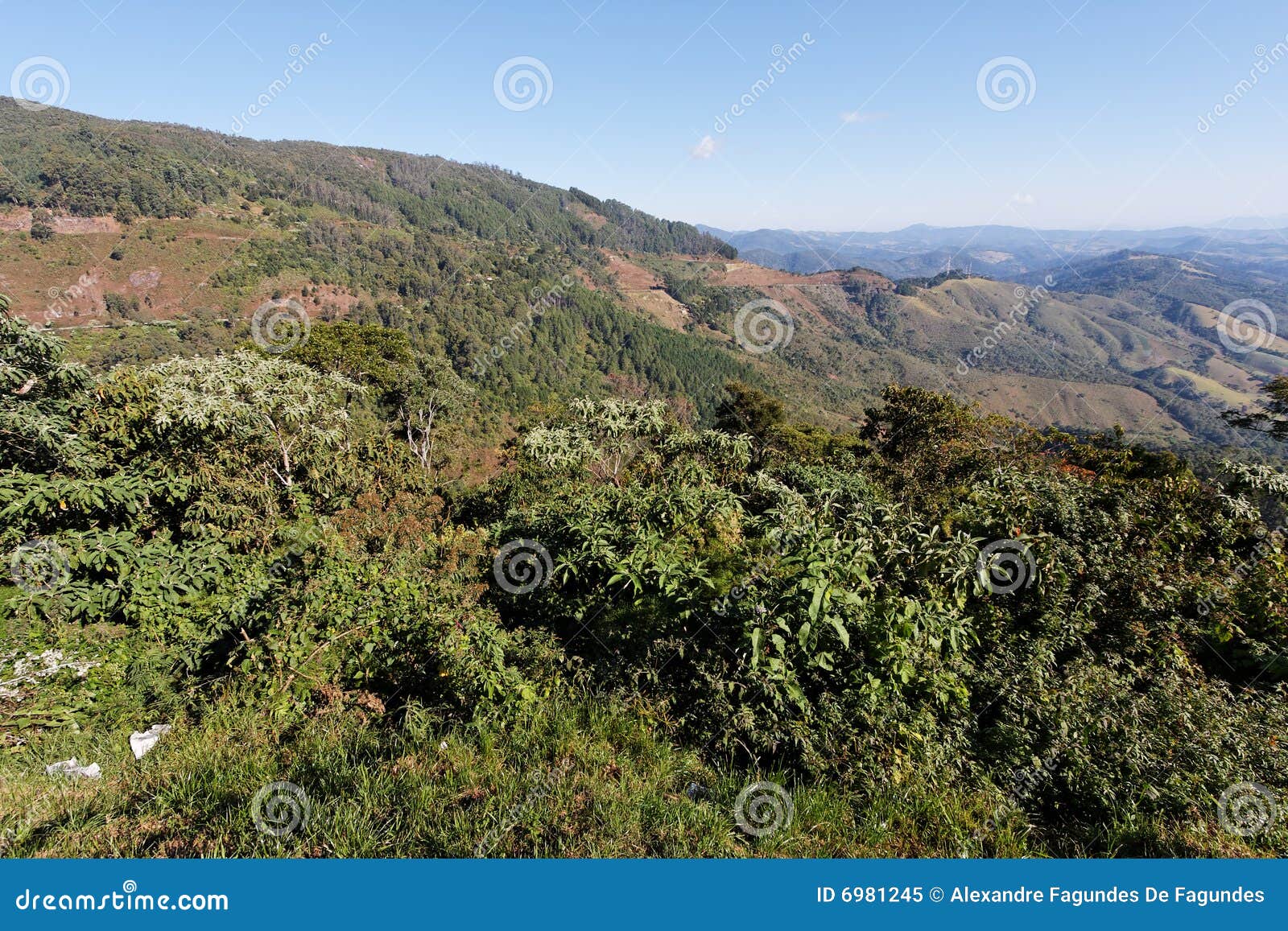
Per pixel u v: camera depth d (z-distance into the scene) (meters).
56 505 6.59
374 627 4.75
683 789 3.50
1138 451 12.27
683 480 6.67
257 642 4.82
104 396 7.78
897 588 4.21
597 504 6.21
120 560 6.11
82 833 3.04
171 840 2.99
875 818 3.22
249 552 7.43
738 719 3.61
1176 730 3.68
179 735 4.16
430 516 9.79
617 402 9.66
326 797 3.20
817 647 3.72
